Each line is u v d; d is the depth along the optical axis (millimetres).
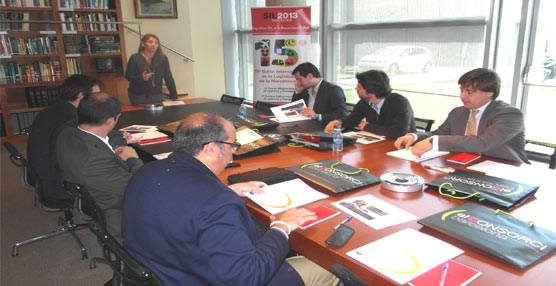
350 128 2875
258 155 2088
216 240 962
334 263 1089
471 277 942
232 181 1620
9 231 2867
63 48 5258
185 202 1000
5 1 4840
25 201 3408
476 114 2197
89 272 2338
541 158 3303
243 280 958
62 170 1848
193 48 6473
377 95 2705
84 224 2660
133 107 3938
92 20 5406
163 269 1058
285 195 1483
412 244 1104
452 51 3859
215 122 1170
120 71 5871
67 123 2107
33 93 5230
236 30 6852
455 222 1188
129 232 1106
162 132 2670
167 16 6043
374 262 1021
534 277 941
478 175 1613
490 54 3535
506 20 3430
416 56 4195
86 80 2475
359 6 4715
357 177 1625
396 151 2135
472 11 3635
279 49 4836
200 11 6418
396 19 4336
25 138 5164
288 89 4938
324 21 5121
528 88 3422
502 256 1003
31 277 2285
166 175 1083
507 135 1956
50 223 2998
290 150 2195
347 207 1369
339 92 3357
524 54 3320
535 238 1090
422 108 4281
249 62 6797
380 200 1432
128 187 1147
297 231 1208
